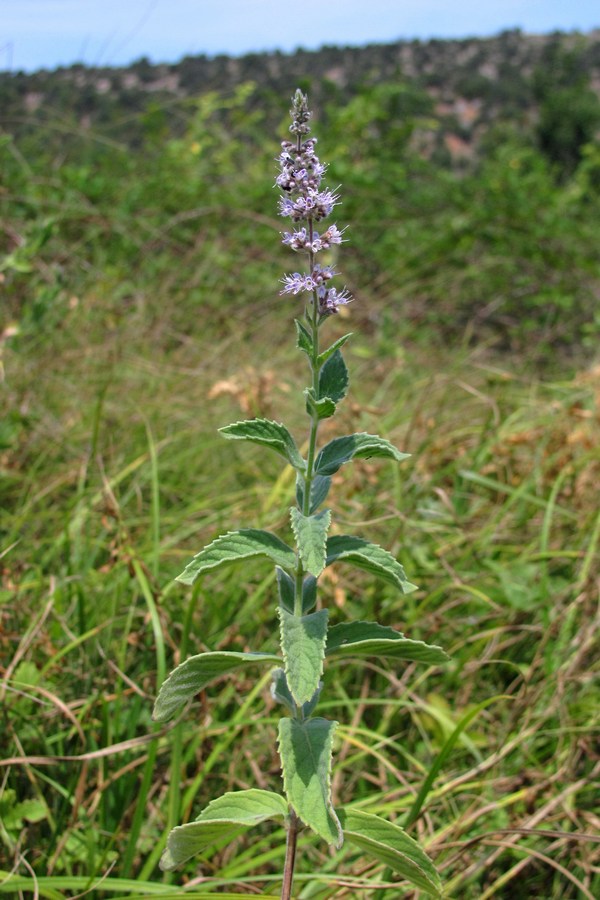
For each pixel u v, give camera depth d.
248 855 2.36
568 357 7.25
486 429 4.09
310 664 1.61
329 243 1.65
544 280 7.79
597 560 3.43
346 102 13.54
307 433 4.43
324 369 1.79
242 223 7.43
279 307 6.45
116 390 4.62
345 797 2.67
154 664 2.91
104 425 4.24
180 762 2.36
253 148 9.62
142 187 7.42
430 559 3.61
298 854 2.50
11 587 2.91
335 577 3.06
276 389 4.91
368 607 3.27
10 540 3.23
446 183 8.84
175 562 3.46
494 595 3.43
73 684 2.79
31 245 4.25
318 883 2.30
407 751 2.87
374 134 9.95
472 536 3.61
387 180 8.71
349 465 3.93
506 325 7.57
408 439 3.98
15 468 3.85
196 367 5.14
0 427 3.80
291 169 1.64
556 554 3.36
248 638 3.19
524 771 2.68
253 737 2.70
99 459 3.21
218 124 9.70
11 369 4.27
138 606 3.16
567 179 11.61
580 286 7.76
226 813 1.76
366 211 8.13
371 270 7.55
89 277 5.71
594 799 2.71
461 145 25.34
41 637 2.73
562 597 3.31
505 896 2.51
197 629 2.98
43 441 4.02
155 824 2.50
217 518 3.63
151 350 5.29
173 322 5.83
